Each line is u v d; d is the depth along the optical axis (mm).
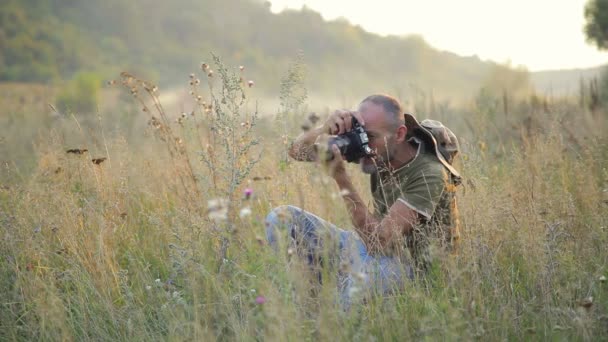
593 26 21984
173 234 4117
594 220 4297
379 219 4004
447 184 3797
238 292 3537
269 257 3127
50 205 4574
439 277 3508
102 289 3799
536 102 9273
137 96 5367
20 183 5602
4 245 4156
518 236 3938
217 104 4242
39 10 140500
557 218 4230
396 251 3711
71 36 136250
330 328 2932
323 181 3338
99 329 3520
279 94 4418
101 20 157750
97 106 5754
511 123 8055
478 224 3926
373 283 3482
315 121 3514
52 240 4383
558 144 6023
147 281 3941
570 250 3869
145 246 4414
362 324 3061
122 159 5453
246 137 4367
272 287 3064
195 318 3217
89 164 5016
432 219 3783
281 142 4969
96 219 4438
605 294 3451
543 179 5184
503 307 3227
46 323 3496
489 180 4969
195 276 3641
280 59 136250
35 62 117125
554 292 3445
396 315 3180
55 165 5320
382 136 3822
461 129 8711
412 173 3834
